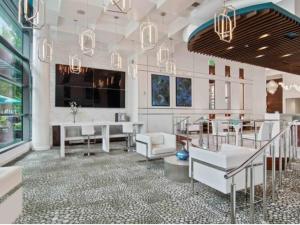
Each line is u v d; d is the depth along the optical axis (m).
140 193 3.57
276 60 7.90
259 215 2.79
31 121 7.75
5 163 5.41
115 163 5.68
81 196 3.46
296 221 2.63
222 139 7.07
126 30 7.91
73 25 7.49
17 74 6.99
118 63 7.61
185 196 3.43
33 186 3.93
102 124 7.24
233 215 2.41
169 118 11.01
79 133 7.47
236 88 13.91
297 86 15.68
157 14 6.93
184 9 5.91
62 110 9.09
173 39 8.19
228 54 7.12
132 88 10.55
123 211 2.93
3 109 5.85
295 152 5.42
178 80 11.37
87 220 2.69
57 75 8.98
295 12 5.29
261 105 15.21
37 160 6.01
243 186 3.01
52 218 2.74
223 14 4.08
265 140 5.27
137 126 8.36
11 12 5.88
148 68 10.37
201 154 3.24
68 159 6.15
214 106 12.90
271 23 4.87
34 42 7.39
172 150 5.32
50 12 6.25
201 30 5.36
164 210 2.95
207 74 12.53
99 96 10.01
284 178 4.21
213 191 3.63
